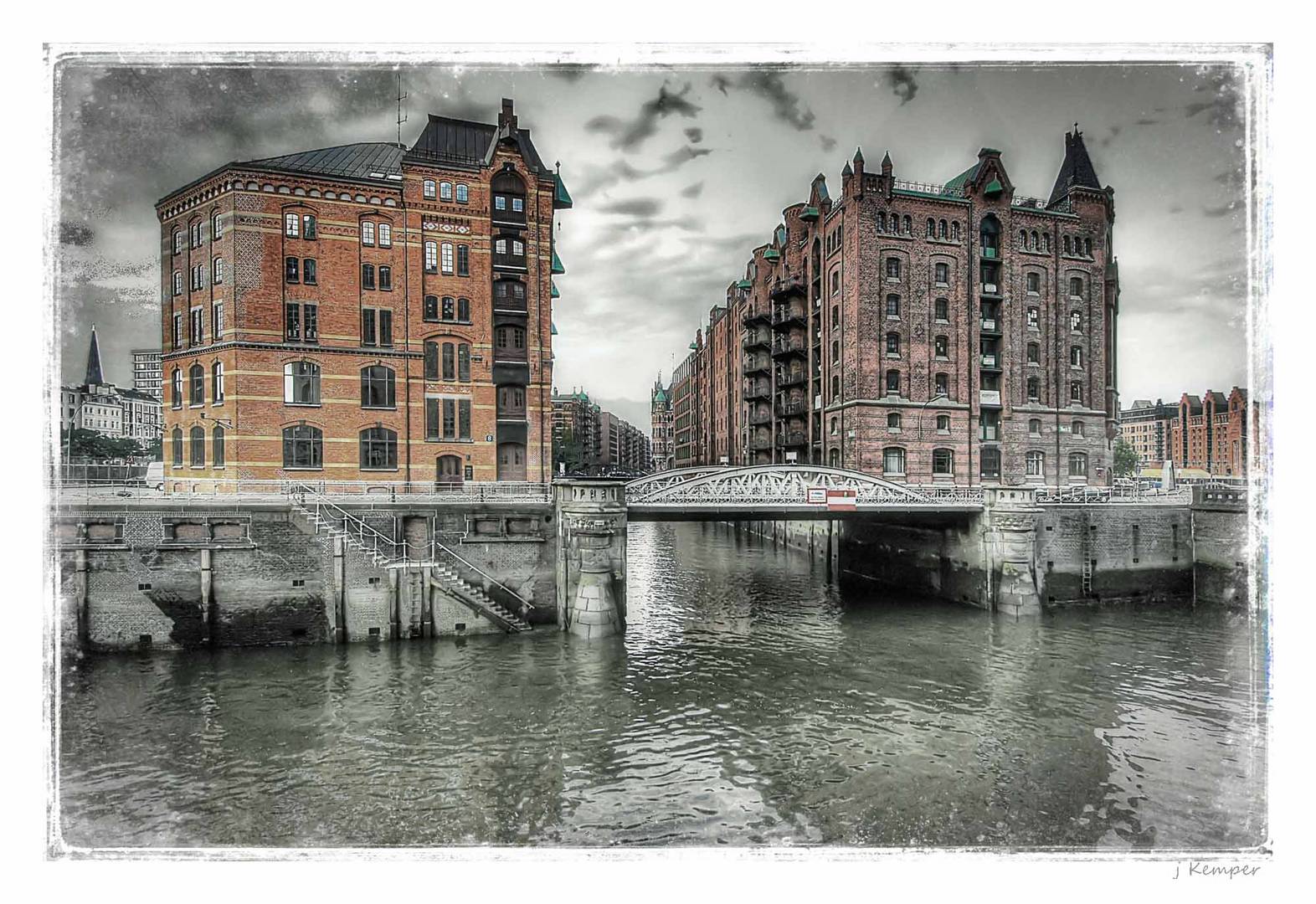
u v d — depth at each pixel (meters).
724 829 12.18
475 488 30.92
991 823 12.47
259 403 28.48
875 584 36.94
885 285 38.59
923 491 31.31
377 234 30.55
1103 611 28.98
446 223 31.70
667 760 14.82
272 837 11.69
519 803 12.97
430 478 31.23
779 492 28.12
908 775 14.29
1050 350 40.66
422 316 31.17
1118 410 41.78
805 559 47.88
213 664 20.17
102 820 12.12
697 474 27.27
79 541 20.47
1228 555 29.20
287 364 28.98
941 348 39.25
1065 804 13.15
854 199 38.66
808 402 46.19
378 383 30.47
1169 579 30.66
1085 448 41.00
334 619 22.08
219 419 28.44
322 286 29.64
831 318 42.34
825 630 26.02
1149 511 30.45
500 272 32.81
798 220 48.53
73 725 16.03
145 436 29.19
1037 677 20.53
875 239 38.44
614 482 24.02
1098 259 41.31
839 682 19.97
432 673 19.77
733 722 16.94
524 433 33.22
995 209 39.78
